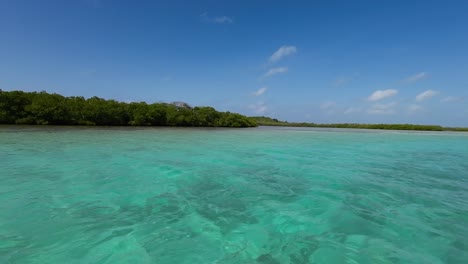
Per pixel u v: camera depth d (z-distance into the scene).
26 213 5.60
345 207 6.56
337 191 7.91
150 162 11.36
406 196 7.51
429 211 6.37
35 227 4.97
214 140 22.73
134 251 4.25
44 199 6.46
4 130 24.12
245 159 13.06
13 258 3.94
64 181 8.05
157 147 16.34
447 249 4.56
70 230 4.90
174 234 4.90
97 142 17.78
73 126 34.94
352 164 12.41
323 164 12.25
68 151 13.38
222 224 5.42
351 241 4.80
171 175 9.26
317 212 6.20
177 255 4.18
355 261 4.13
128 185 7.88
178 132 32.28
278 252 4.35
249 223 5.51
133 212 5.88
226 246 4.51
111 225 5.18
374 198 7.30
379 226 5.48
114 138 21.03
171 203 6.54
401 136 33.31
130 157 12.38
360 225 5.51
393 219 5.86
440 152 17.34
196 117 54.09
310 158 13.95
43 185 7.57
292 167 11.32
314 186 8.40
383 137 31.00
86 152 13.28
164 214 5.83
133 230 5.00
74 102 38.88
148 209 6.09
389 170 11.09
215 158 13.07
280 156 14.38
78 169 9.58
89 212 5.77
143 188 7.65
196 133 31.64
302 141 23.92
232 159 12.95
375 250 4.49
